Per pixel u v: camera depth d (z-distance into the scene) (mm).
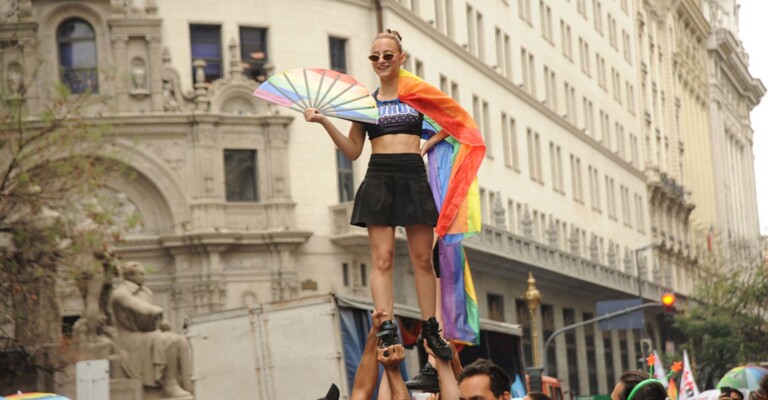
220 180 64562
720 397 22203
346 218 66312
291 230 64688
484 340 40469
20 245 39906
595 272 91062
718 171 166625
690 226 142500
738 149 189750
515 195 83312
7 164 43688
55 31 64125
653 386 13570
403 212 10812
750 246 130000
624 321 59906
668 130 137250
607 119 109938
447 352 11055
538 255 79438
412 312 33906
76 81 64125
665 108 137000
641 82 124625
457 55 76625
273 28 67000
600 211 103125
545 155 90250
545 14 94625
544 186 89438
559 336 86875
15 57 63500
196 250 63500
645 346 59344
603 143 107875
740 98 191000
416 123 10977
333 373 31172
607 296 96812
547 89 93625
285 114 65875
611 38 113688
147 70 64875
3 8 63562
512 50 86625
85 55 64500
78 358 40062
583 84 102812
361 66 68938
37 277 39875
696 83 157875
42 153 43125
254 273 64438
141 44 65000
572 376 88938
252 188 65500
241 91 65500
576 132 97938
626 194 112438
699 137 157875
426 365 11391
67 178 42094
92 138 43594
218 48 66250
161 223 64125
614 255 99875
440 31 75125
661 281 120312
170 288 63812
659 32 137750
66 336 40625
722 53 169875
